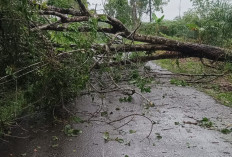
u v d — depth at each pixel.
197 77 6.16
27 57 3.83
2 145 2.98
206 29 7.94
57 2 4.95
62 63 3.71
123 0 6.69
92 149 2.84
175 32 11.92
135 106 4.25
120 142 2.99
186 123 3.54
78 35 4.52
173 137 3.12
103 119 3.69
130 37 5.55
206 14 9.34
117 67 5.49
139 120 3.65
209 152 2.78
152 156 2.69
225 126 3.44
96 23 4.59
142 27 9.01
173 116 3.79
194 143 2.97
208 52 5.62
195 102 4.41
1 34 3.60
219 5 8.52
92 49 4.72
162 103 4.37
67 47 4.18
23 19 3.42
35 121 3.62
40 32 3.90
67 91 3.71
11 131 3.32
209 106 4.20
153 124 3.49
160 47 5.79
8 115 3.30
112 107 4.21
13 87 4.09
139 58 6.16
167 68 7.39
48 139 3.10
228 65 5.67
